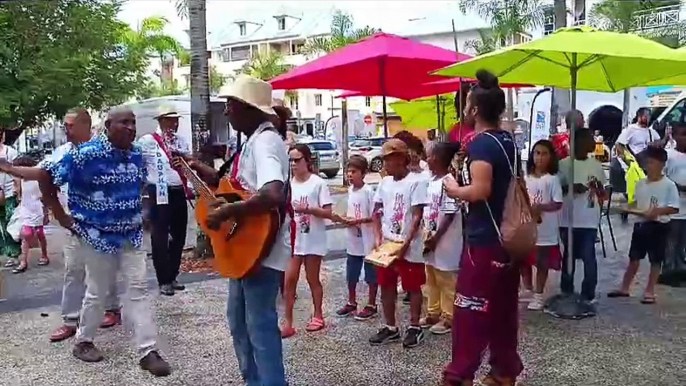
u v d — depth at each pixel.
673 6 19.27
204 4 8.91
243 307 4.08
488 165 3.71
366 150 27.22
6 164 4.62
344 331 5.66
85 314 4.98
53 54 14.45
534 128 14.91
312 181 5.58
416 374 4.65
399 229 5.23
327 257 9.16
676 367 4.71
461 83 6.60
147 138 6.69
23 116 14.88
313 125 49.62
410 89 8.16
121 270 4.84
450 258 5.30
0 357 5.11
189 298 6.82
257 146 3.76
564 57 5.86
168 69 49.25
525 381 4.48
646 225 6.39
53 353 5.20
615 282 7.36
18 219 8.52
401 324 5.78
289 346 5.29
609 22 19.19
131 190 4.82
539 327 5.66
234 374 4.73
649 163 6.38
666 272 7.16
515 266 3.82
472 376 3.88
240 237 3.74
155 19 23.88
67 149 4.81
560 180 6.20
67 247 5.42
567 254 6.14
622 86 6.72
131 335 5.58
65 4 15.21
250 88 3.81
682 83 6.82
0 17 13.90
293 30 58.44
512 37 15.66
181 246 7.07
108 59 16.50
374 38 6.77
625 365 4.76
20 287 7.55
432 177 5.25
